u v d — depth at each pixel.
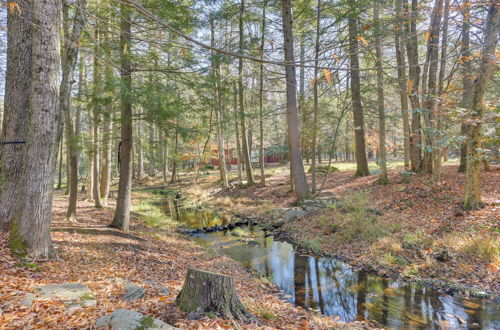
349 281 7.26
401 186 12.80
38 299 3.66
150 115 8.80
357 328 4.95
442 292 6.33
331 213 11.83
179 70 9.11
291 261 8.84
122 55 8.07
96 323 3.27
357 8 12.43
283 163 36.94
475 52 9.52
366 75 14.20
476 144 8.71
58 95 5.06
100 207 14.07
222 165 22.84
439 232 8.37
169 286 5.49
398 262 7.69
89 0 9.02
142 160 30.42
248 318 4.16
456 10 8.43
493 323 5.11
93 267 5.68
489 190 10.16
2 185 6.19
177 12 9.02
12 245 4.93
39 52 4.74
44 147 5.00
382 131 14.26
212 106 9.76
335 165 26.75
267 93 22.25
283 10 13.71
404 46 13.73
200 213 16.95
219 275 4.12
